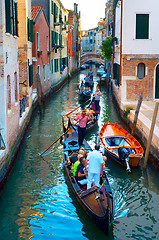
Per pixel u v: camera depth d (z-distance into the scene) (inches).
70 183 361.1
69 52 1683.1
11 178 383.6
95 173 309.1
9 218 299.1
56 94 1106.1
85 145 461.1
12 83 418.9
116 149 454.6
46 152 475.5
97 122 645.3
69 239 269.3
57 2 1193.4
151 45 692.1
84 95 941.2
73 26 1802.4
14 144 428.8
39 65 844.6
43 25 898.1
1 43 345.4
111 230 281.0
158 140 402.6
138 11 679.1
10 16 391.2
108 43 1128.8
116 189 361.4
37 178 385.1
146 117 537.3
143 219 299.0
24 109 588.7
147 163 437.1
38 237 271.1
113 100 964.0
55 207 319.6
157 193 352.2
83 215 304.3
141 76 713.6
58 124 648.4
